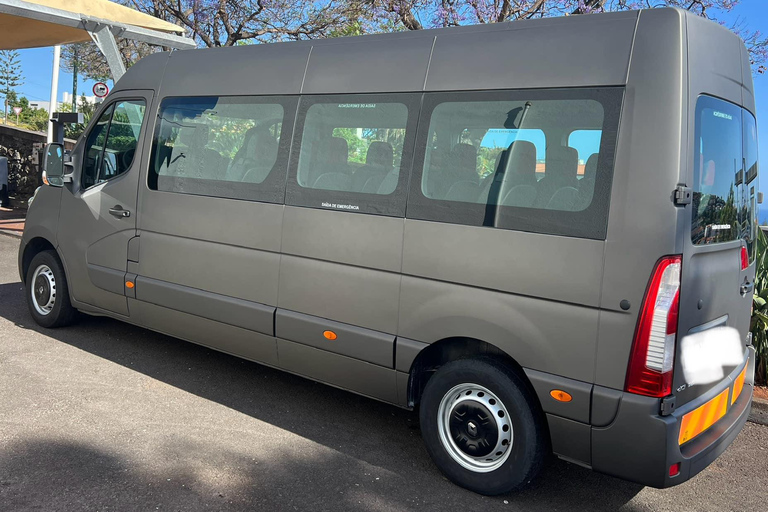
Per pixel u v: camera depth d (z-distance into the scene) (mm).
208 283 4781
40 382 4789
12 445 3779
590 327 3170
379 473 3795
